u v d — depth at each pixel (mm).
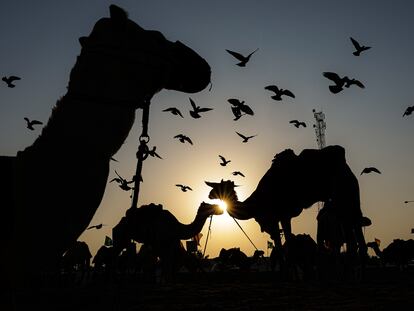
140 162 2863
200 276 18094
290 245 12930
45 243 2557
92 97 2738
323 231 15125
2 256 2471
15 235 2512
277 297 6828
